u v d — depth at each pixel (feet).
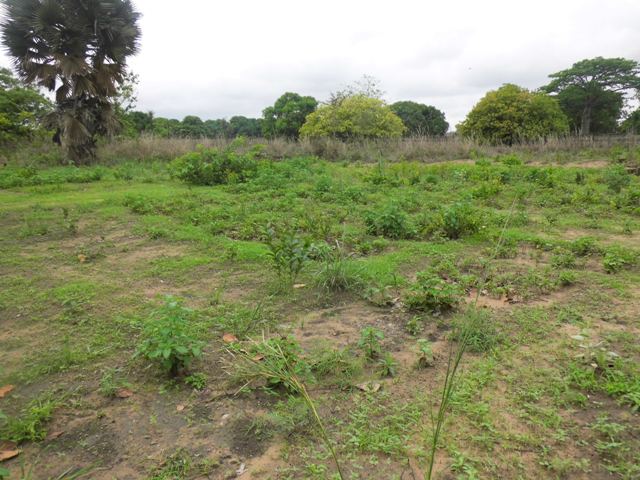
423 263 15.40
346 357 9.32
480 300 12.37
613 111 120.06
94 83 46.70
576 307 11.68
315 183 31.58
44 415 7.63
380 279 13.61
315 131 77.36
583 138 60.44
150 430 7.43
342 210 23.52
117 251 16.94
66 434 7.34
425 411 7.79
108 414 7.80
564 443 6.97
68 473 6.56
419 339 10.22
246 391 8.37
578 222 20.98
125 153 52.85
